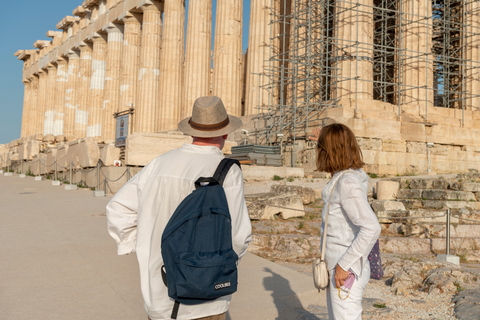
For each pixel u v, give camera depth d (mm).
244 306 5012
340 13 23391
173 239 2328
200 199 2422
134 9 36719
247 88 27922
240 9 29453
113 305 4973
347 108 21766
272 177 18375
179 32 32812
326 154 3188
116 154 20281
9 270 6359
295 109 23172
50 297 5203
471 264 8734
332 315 3076
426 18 23406
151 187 2652
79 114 45906
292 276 6297
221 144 2879
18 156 34812
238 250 2529
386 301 5727
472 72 25844
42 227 9930
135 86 37719
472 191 13688
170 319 2518
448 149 23391
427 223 10820
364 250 2873
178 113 32438
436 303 5629
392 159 21750
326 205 3172
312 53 25859
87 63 46469
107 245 8094
